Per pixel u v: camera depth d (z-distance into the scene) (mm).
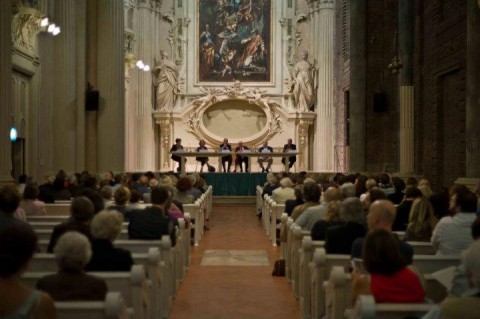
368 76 22500
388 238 4594
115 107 19453
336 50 31031
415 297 4570
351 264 5934
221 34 32781
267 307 8555
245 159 27328
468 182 13383
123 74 20062
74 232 4688
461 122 16719
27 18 16844
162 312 7488
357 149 22344
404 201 9172
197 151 26203
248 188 24297
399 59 19688
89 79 19391
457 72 17047
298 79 31922
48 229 8781
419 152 19750
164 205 8367
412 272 4652
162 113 31516
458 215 6941
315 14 32031
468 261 3693
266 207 16312
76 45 18953
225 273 10930
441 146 18266
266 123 32062
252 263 11914
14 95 16719
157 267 6703
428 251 7301
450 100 17672
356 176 15508
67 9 18516
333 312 5719
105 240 5785
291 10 32781
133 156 30812
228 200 24203
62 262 4594
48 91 18609
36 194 10148
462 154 16656
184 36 32688
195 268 11391
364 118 22406
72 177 14578
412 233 7746
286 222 10320
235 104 32344
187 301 8875
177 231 9359
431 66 18719
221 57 32625
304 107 31953
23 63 17125
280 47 32688
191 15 32750
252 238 15375
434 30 18406
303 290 7949
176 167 31844
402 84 19516
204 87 32344
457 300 3617
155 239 8125
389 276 4574
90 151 19312
